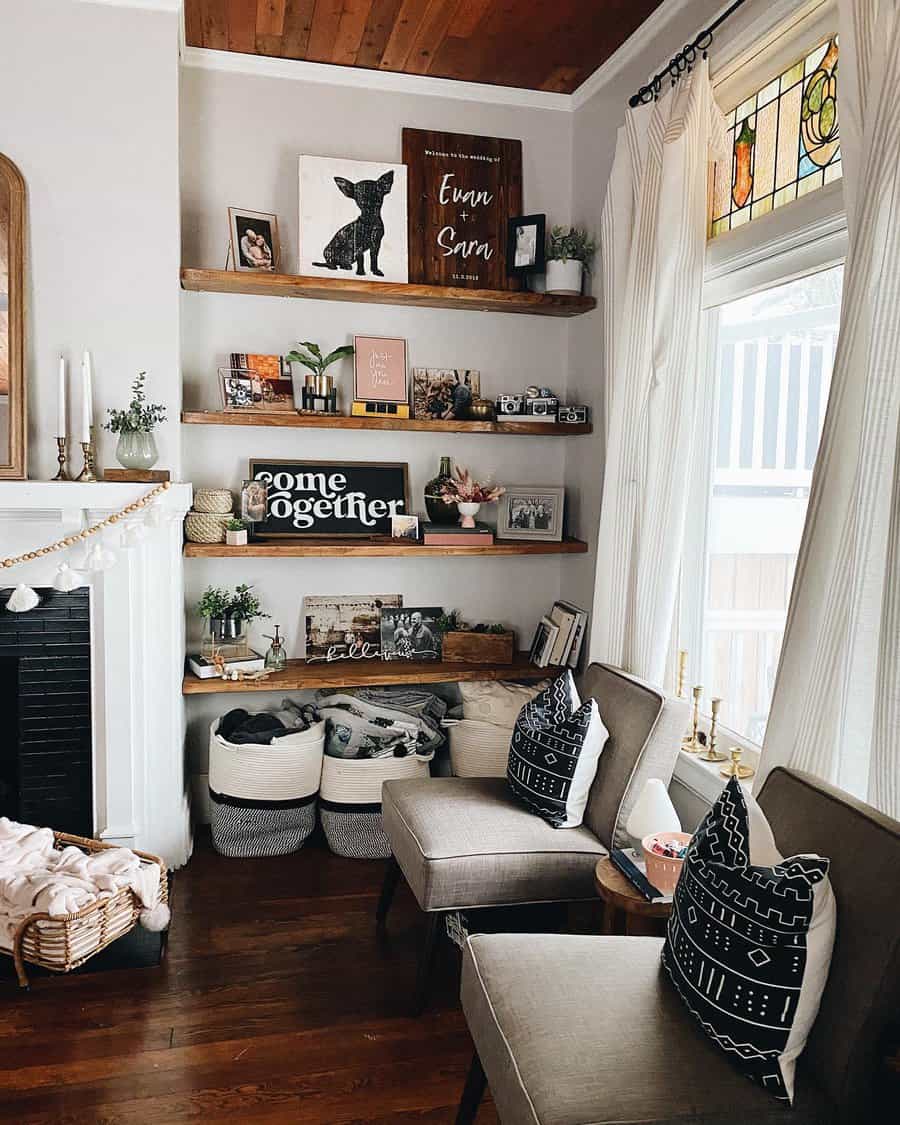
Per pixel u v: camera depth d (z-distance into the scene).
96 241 2.92
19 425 2.86
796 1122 1.43
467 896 2.30
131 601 2.96
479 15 2.96
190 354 3.40
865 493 1.83
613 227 3.02
